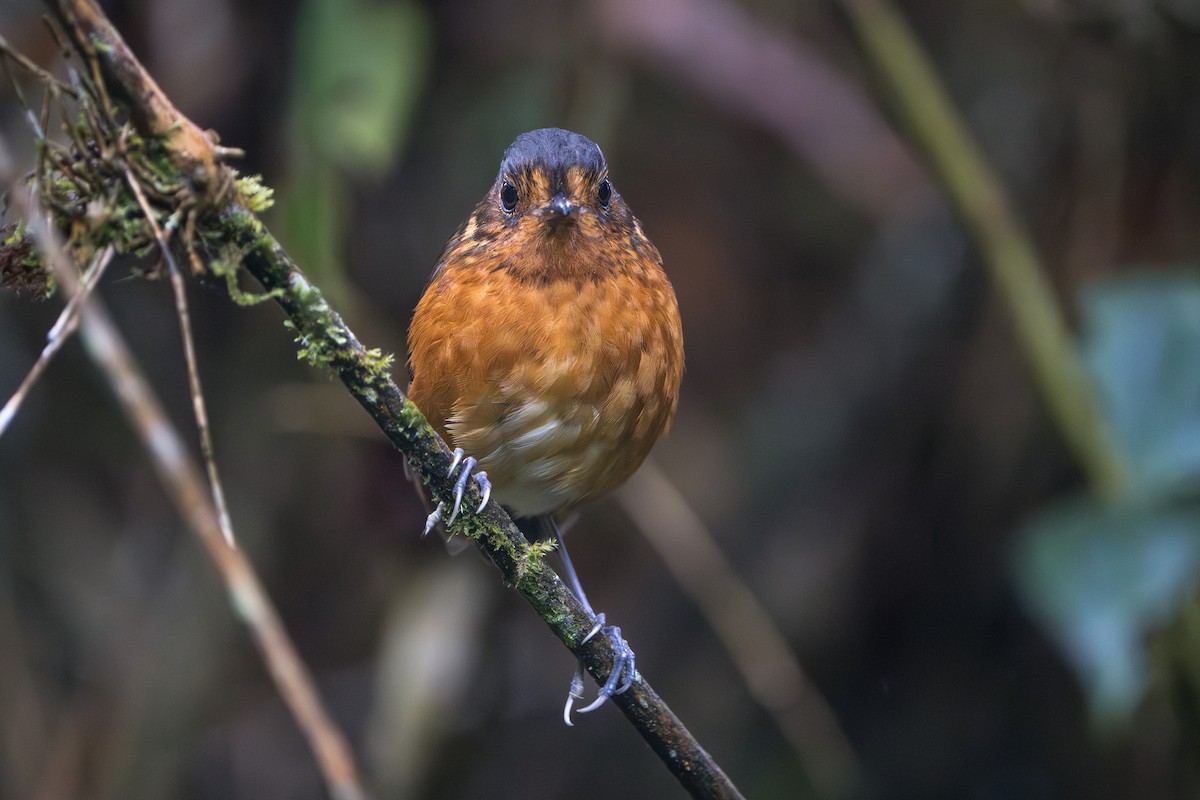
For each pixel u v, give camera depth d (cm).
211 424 1063
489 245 702
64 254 481
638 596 1190
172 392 1068
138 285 1066
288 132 851
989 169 1009
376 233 1055
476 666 1045
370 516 978
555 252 679
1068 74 995
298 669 572
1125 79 955
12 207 506
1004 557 1063
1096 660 751
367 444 969
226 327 1069
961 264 1077
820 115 952
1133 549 768
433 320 697
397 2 849
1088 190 977
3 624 1045
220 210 472
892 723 1133
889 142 1015
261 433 1054
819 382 1135
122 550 1110
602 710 1245
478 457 705
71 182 491
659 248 1159
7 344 1066
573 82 946
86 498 1120
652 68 958
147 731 1029
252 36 924
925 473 1098
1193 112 945
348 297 855
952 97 1116
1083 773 1062
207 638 1043
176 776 1043
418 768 929
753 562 1116
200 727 1091
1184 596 825
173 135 464
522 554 553
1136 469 800
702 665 1171
